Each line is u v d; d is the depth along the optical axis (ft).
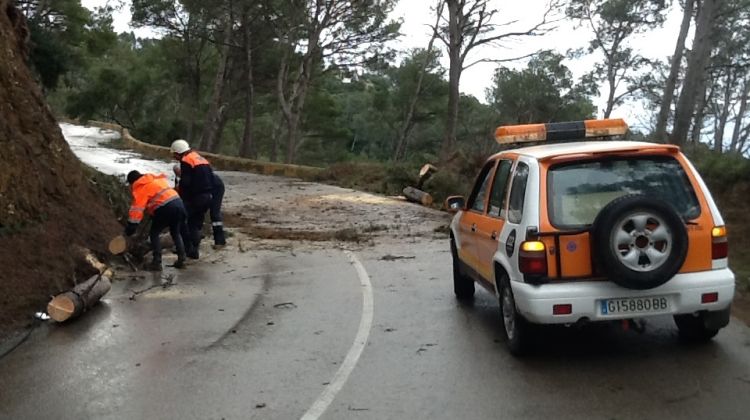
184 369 20.18
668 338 21.21
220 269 35.47
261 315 26.22
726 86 155.74
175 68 163.12
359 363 20.27
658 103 149.59
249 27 128.98
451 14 89.71
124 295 29.68
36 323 25.11
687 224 18.37
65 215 33.73
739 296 26.68
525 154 20.83
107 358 21.39
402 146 192.03
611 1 137.59
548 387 17.67
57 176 35.32
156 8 127.95
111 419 16.63
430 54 159.53
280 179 89.56
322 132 179.42
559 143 23.26
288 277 33.40
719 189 45.29
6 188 30.68
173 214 34.71
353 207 61.67
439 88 175.83
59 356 21.67
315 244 43.01
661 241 17.51
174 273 34.30
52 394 18.43
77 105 176.65
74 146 125.90
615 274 17.47
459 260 26.94
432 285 30.68
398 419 16.10
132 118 184.34
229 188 76.74
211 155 108.78
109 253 34.58
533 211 18.74
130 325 25.07
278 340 22.91
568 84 183.01
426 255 38.27
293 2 116.98
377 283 31.45
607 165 19.26
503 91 187.11
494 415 16.05
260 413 16.75
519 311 19.04
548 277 18.31
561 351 20.53
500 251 20.45
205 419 16.48
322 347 21.99
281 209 60.29
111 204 39.45
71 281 28.76
